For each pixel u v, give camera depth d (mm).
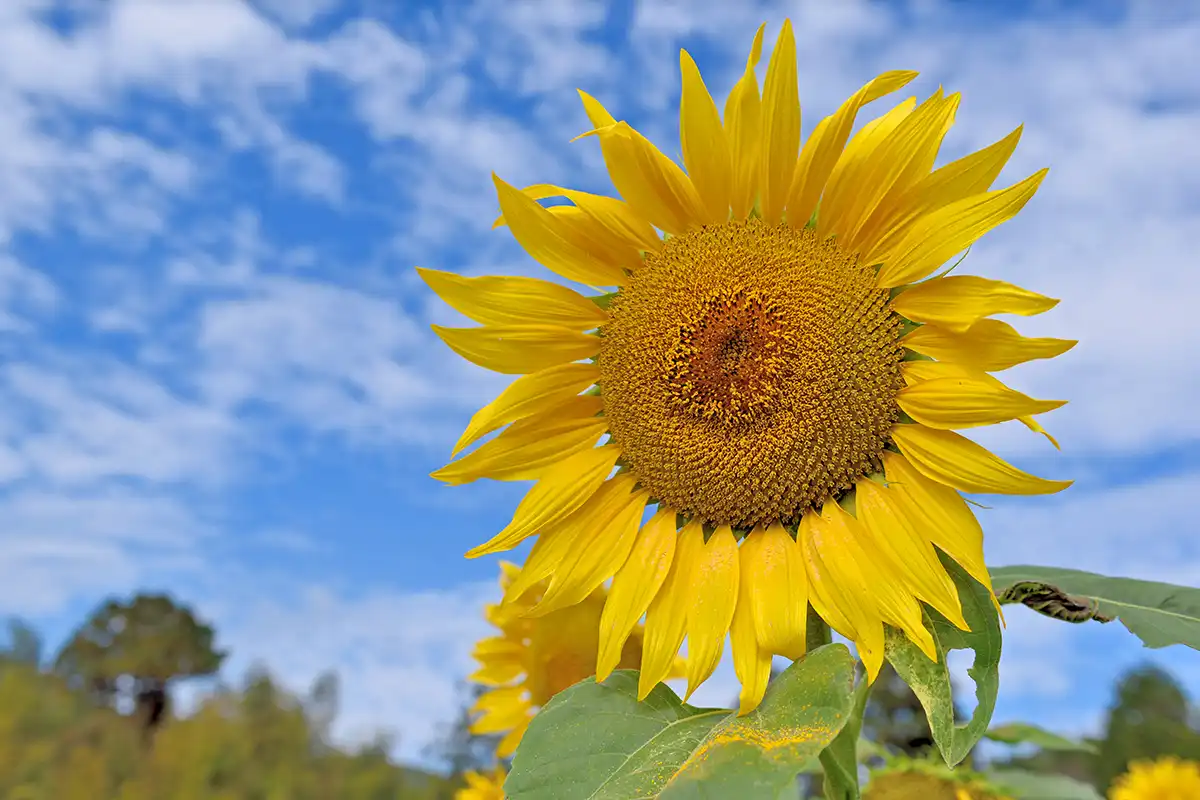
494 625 557
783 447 378
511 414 408
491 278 407
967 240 348
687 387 392
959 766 544
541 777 328
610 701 360
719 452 387
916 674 331
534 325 411
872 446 373
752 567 372
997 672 328
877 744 570
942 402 351
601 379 416
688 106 381
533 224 402
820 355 375
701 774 282
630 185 397
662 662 366
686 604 377
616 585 387
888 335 373
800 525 377
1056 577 430
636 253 415
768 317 385
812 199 387
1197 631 365
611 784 309
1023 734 581
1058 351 338
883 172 368
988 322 349
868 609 345
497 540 395
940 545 345
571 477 405
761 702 333
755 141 388
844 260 383
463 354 408
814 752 283
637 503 406
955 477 349
